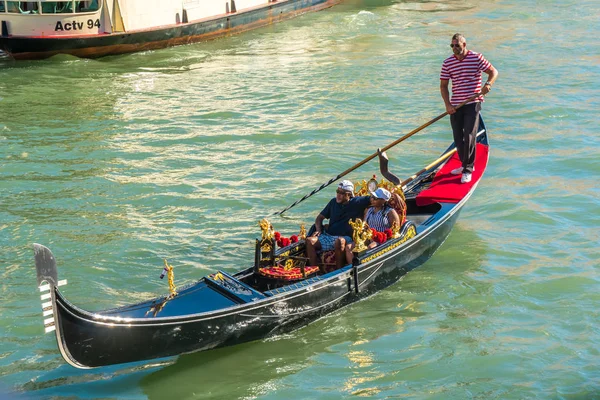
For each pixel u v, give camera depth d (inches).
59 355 296.7
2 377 282.4
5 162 514.6
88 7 812.6
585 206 440.5
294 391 277.1
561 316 324.8
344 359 296.5
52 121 612.4
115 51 842.2
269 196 459.5
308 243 329.7
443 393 274.5
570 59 795.4
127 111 641.6
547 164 509.7
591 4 1107.9
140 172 499.8
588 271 363.6
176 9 884.0
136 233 406.6
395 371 288.2
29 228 410.0
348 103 658.2
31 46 796.6
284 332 310.8
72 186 473.7
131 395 274.5
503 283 353.4
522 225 418.0
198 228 414.9
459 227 416.5
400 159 522.9
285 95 687.1
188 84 732.0
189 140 566.6
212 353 298.2
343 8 1128.2
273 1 1017.5
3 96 684.7
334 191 466.6
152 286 350.9
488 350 300.4
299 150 542.0
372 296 342.0
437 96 673.0
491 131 577.6
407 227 350.0
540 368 288.0
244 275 316.2
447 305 335.6
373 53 846.5
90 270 364.2
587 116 609.0
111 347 265.4
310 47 885.8
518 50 842.8
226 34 948.0
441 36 924.6
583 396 271.1
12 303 333.1
